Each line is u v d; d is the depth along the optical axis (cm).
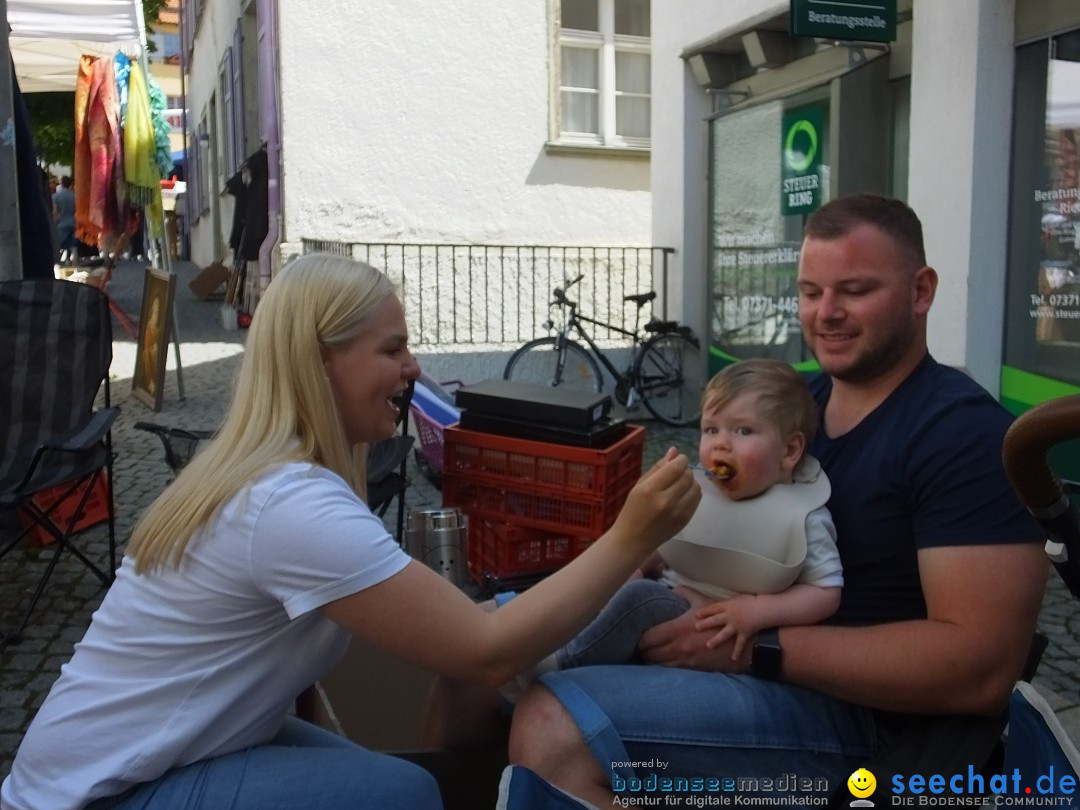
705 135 812
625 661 193
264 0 1027
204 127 2080
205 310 1437
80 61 880
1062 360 517
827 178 664
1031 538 163
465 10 1005
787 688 179
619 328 938
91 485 425
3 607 412
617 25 1075
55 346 457
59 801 150
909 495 175
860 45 629
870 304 182
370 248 973
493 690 201
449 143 1016
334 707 247
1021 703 150
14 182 477
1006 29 531
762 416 184
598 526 350
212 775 153
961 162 544
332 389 165
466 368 930
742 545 184
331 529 148
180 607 152
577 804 154
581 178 1060
